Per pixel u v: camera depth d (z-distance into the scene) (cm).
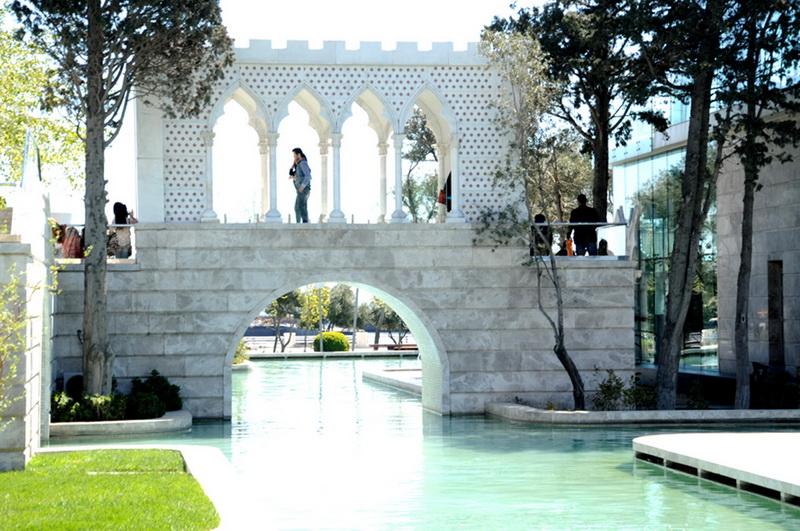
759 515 1366
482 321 2761
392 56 2759
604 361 2802
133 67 2438
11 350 1543
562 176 4272
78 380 2472
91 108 2411
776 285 3112
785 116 3000
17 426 1547
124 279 2633
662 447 1784
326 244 2700
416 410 2966
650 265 3788
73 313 2562
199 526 1115
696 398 2720
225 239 2666
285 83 2728
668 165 3644
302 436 2316
